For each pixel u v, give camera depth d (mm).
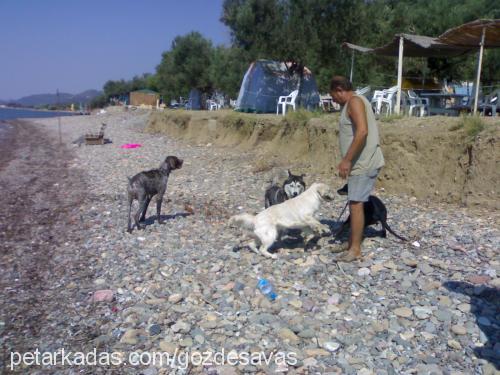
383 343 4410
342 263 6270
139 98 68125
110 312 5430
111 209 10523
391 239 7227
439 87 20188
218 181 13109
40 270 7027
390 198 10000
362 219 6234
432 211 8742
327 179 11898
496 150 8523
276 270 6195
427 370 3963
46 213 10680
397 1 25594
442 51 15281
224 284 5859
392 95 15359
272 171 13430
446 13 21375
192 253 7098
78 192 12891
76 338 4930
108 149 22875
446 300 5090
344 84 5926
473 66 21719
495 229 7344
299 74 21422
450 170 9477
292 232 7891
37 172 17141
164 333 4809
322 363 4160
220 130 20953
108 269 6785
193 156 18031
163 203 10844
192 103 43250
